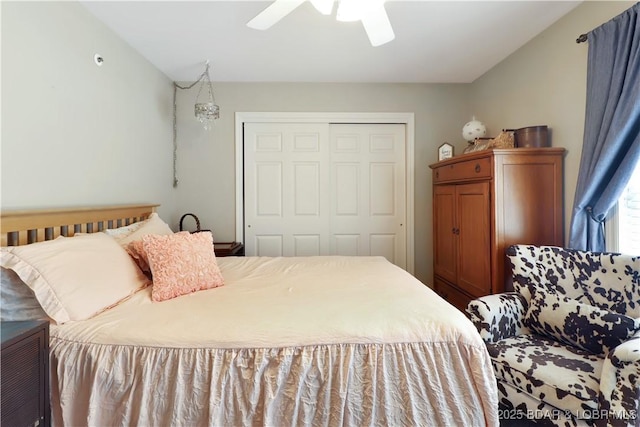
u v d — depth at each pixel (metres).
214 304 1.35
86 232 1.67
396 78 2.97
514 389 1.32
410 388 1.08
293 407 1.06
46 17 1.50
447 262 2.62
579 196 1.69
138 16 1.88
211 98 3.03
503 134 2.14
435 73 2.85
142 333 1.10
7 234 1.24
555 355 1.35
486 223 2.00
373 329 1.12
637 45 1.44
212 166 3.06
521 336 1.56
